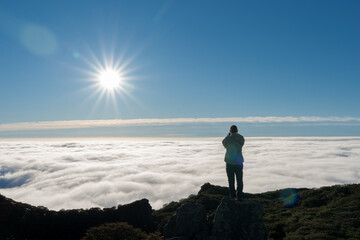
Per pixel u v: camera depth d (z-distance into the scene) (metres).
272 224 15.05
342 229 12.50
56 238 17.20
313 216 14.84
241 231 9.98
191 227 10.44
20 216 18.64
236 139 11.35
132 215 19.50
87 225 18.53
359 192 17.50
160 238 10.99
